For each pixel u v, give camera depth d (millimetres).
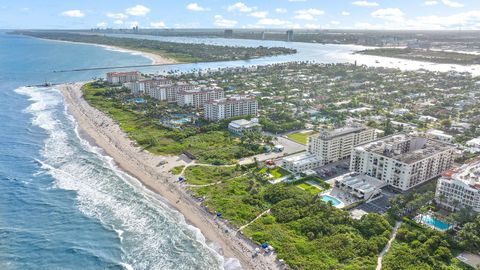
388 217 196125
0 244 183375
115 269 166625
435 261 163000
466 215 189125
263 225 194750
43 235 190875
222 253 175375
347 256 166500
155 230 195375
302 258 166500
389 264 160750
